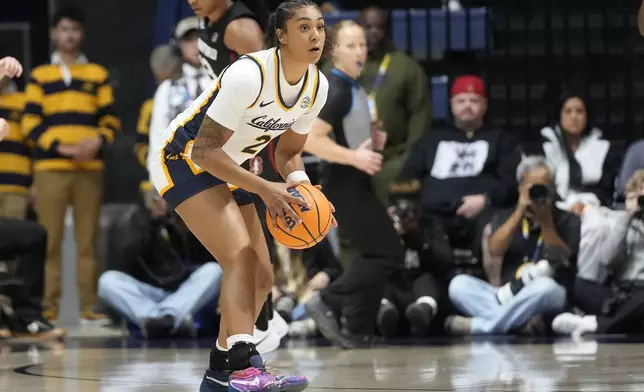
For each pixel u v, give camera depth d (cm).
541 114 1850
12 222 1430
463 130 1467
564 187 1474
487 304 1332
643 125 1827
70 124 1669
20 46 2000
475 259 1383
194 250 1449
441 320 1381
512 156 1441
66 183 1664
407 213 1355
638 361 930
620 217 1316
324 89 713
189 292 1379
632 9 1895
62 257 1742
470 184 1428
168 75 1585
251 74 667
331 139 1157
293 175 749
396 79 1497
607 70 1872
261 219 987
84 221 1681
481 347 1126
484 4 1931
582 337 1259
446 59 1883
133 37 1947
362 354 1073
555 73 1878
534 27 1905
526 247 1355
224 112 670
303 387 682
